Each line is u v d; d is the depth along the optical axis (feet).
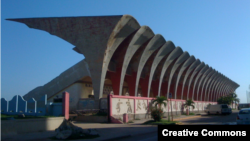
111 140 47.01
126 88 154.20
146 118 110.52
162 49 131.95
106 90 137.69
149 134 55.31
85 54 95.66
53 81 129.49
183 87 187.01
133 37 104.42
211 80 262.47
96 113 92.58
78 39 94.48
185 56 158.81
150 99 117.19
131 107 101.04
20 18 92.27
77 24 92.38
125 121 86.74
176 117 119.65
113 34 92.63
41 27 94.07
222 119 102.73
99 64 95.40
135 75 123.13
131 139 47.98
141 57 120.98
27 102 85.40
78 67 123.95
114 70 110.93
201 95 238.48
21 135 48.73
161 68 147.02
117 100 92.02
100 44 93.45
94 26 91.61
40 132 54.49
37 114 82.43
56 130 47.37
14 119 51.31
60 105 84.07
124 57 109.09
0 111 89.04
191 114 153.69
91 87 131.44
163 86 161.99
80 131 48.65
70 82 124.26
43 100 83.25
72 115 94.17
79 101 100.27
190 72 195.31
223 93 351.46
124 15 87.66
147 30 107.55
